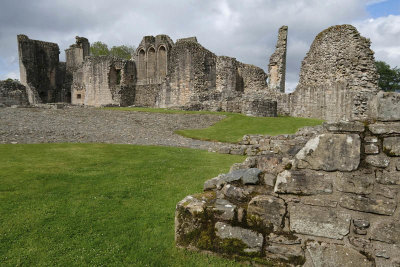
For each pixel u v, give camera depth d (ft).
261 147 37.88
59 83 184.24
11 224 16.35
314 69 96.43
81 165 29.63
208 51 120.98
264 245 13.03
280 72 113.60
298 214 12.84
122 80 151.94
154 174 27.17
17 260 13.35
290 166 13.55
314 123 66.59
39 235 15.49
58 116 73.31
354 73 83.35
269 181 13.92
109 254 14.11
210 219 13.79
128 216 18.02
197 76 116.67
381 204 11.89
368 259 11.91
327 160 12.65
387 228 11.78
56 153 35.76
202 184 24.50
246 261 13.11
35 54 170.71
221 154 39.70
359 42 82.99
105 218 17.67
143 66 160.86
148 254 14.06
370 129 12.34
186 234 14.21
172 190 22.82
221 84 118.11
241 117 75.10
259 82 129.80
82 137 51.11
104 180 24.76
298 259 12.55
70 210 18.49
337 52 87.40
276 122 68.33
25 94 99.55
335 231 12.40
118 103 139.03
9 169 26.99
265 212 13.16
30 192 21.13
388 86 202.69
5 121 61.31
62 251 14.25
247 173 14.53
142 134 58.65
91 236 15.64
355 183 12.23
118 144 45.14
